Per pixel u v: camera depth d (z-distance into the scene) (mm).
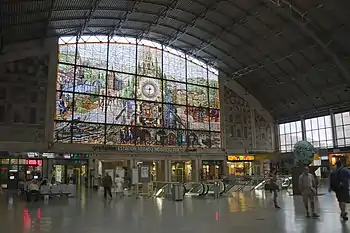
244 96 41969
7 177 28391
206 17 31297
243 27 32125
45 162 29625
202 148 37562
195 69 38750
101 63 33062
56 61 31000
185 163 37219
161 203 17172
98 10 28578
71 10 27297
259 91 41781
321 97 37750
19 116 29047
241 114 41250
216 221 10656
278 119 43875
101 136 32094
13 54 29484
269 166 41812
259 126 42375
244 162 40969
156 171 36031
